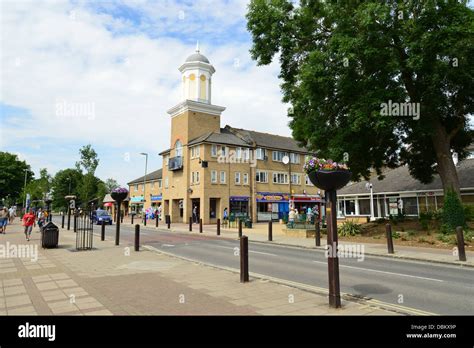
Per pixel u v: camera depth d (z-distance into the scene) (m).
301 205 48.06
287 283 7.90
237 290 7.07
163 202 45.78
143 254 12.93
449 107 18.09
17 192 72.06
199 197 38.50
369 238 18.08
